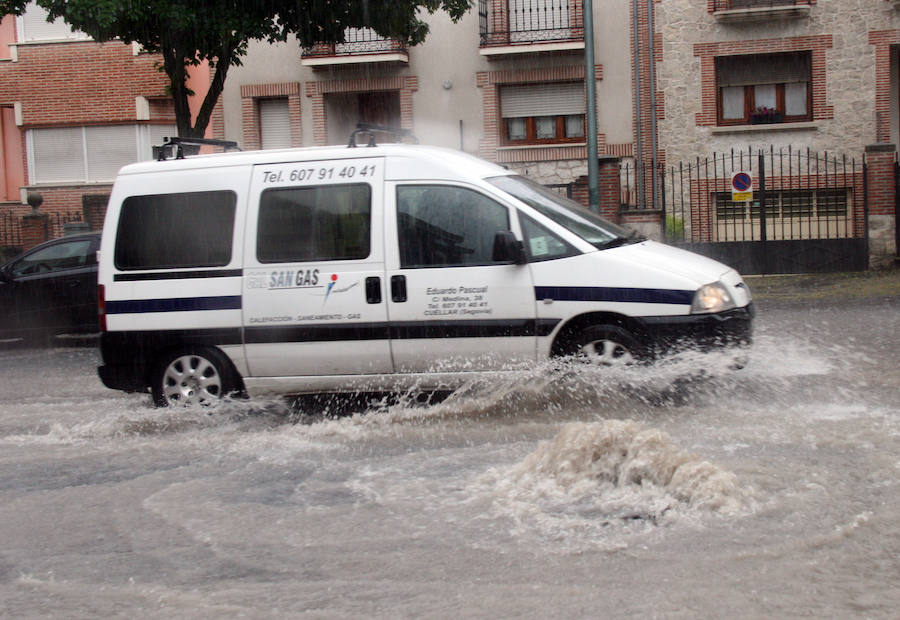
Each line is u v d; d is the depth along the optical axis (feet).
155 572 15.48
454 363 25.95
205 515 18.33
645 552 15.29
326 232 26.73
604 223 27.40
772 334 39.11
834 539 15.47
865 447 20.75
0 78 88.53
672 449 18.63
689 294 24.88
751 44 76.64
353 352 26.40
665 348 24.97
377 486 19.69
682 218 70.79
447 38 82.99
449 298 25.80
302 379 26.96
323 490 19.62
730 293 25.50
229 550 16.35
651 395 25.48
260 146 87.81
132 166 28.63
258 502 19.01
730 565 14.61
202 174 27.84
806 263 68.54
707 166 78.07
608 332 25.22
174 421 27.17
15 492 20.63
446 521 17.24
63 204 88.22
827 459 19.93
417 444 23.22
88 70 87.35
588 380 25.36
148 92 86.53
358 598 14.07
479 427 24.59
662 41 78.23
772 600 13.34
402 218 26.27
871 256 67.97
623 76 79.77
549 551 15.53
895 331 38.93
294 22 58.59
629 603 13.43
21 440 26.02
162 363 27.86
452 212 26.07
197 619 13.60
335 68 84.94
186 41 57.62
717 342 24.89
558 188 74.49
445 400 26.30
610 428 19.15
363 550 16.01
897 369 30.22
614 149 80.48
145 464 22.68
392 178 26.53
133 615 13.87
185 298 27.50
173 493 19.94
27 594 14.83
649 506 17.47
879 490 17.80
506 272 25.54
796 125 76.18
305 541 16.60
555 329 25.32
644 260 25.45
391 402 27.40
